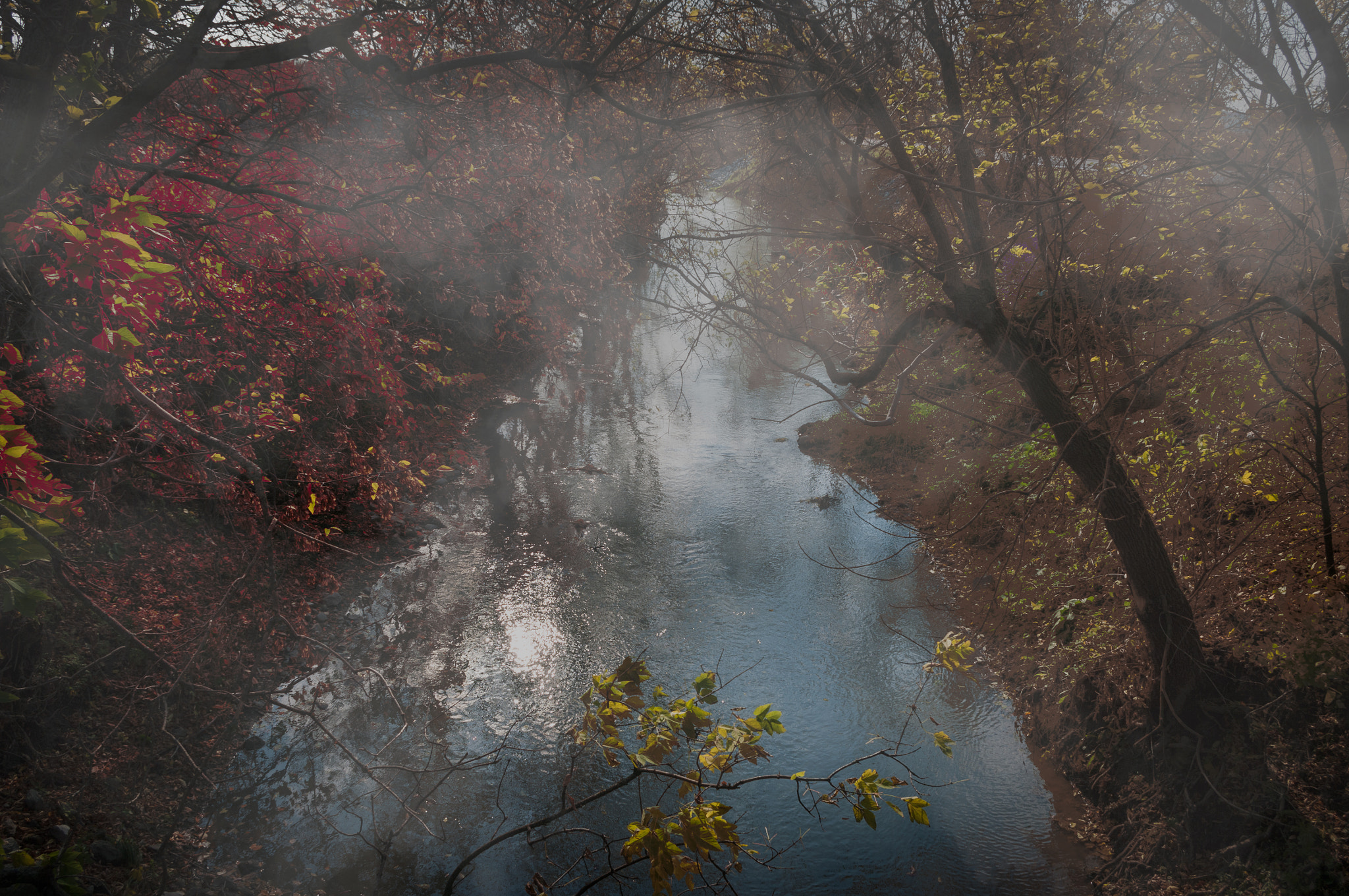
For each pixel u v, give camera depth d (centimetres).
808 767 741
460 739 766
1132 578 638
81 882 505
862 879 614
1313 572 648
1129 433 864
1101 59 632
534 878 516
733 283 647
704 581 1089
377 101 685
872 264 854
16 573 692
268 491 923
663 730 396
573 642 938
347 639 912
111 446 795
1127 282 826
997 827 661
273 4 595
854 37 610
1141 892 565
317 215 719
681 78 740
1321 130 541
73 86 464
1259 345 588
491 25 571
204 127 640
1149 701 653
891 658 908
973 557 1057
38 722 613
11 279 441
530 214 761
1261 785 548
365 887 596
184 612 797
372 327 766
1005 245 673
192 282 628
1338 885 474
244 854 613
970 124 639
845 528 1241
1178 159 598
